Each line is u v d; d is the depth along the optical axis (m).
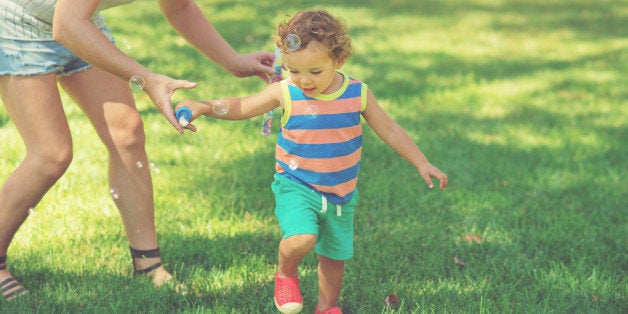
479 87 8.00
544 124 6.75
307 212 2.87
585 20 13.11
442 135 6.18
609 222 4.46
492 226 4.34
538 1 15.10
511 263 3.85
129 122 3.34
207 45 3.56
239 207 4.45
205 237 3.98
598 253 3.99
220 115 2.87
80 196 4.41
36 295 3.25
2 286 3.25
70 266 3.55
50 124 3.13
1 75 3.11
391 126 3.01
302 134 2.84
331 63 2.73
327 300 3.19
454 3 14.37
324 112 2.83
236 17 10.13
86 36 2.78
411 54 9.48
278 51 3.56
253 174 4.97
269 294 3.39
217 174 4.94
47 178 3.18
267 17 10.29
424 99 7.34
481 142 6.09
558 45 10.84
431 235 4.16
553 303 3.40
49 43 3.09
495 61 9.46
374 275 3.63
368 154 5.57
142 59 7.54
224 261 3.74
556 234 4.23
